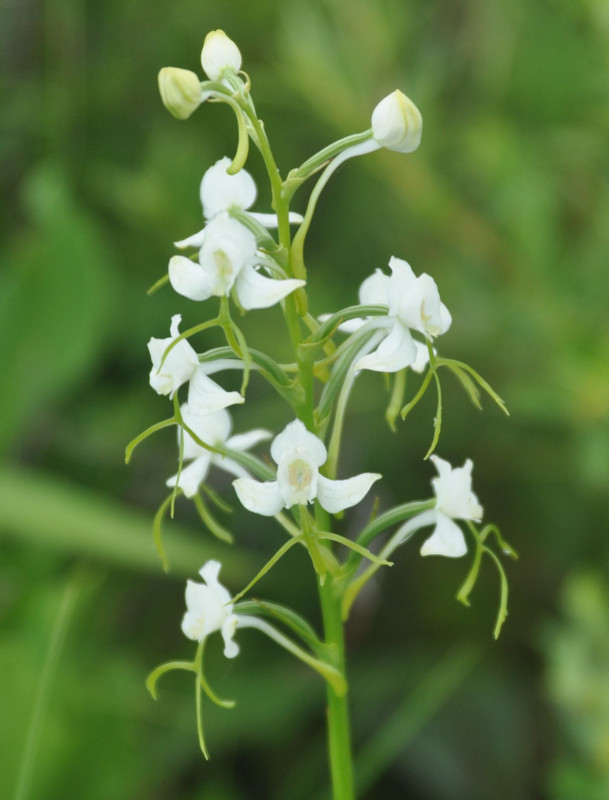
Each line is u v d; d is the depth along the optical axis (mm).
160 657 271
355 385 251
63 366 244
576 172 246
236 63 138
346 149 142
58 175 263
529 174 231
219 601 146
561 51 244
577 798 201
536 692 264
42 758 205
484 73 261
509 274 231
